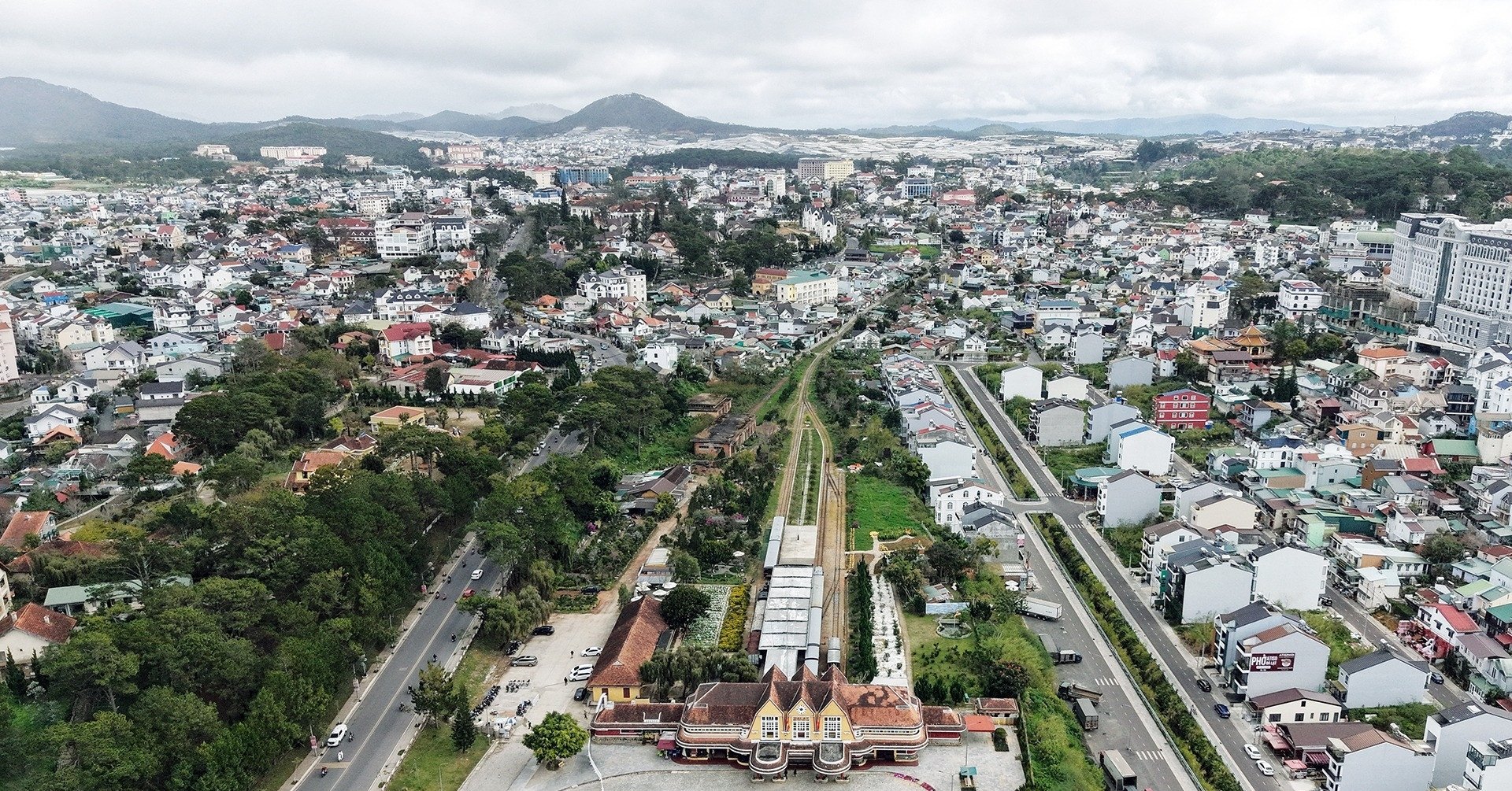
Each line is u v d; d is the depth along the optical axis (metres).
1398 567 170.75
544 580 165.50
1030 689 141.50
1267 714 134.88
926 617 165.12
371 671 144.88
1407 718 135.38
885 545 191.12
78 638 115.12
